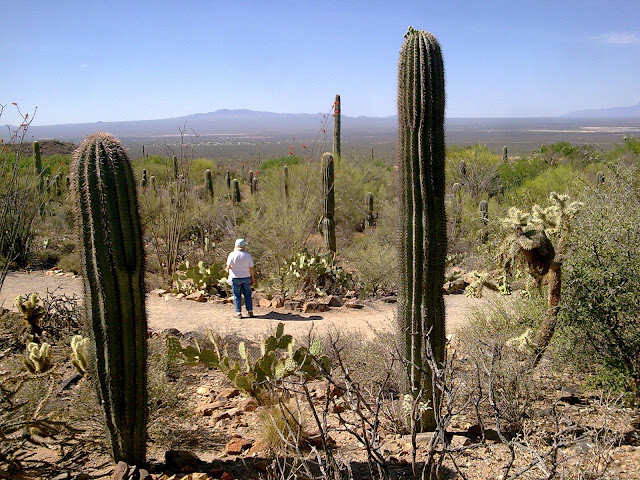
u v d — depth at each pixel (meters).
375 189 23.72
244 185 32.88
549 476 2.81
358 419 4.79
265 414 4.61
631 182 5.68
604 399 4.71
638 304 4.89
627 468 3.54
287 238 13.20
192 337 7.17
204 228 17.41
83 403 4.64
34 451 4.21
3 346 6.65
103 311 3.74
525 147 101.94
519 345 5.04
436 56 4.33
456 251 14.72
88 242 3.72
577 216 5.36
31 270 13.29
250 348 7.02
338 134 24.25
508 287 5.25
